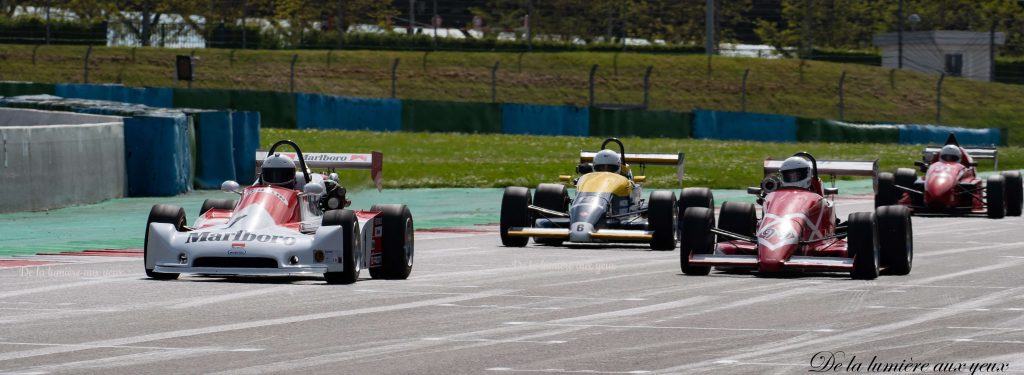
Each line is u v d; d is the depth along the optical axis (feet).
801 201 180.04
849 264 167.53
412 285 160.76
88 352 108.17
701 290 157.07
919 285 163.32
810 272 179.73
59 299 143.43
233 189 170.19
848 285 163.02
